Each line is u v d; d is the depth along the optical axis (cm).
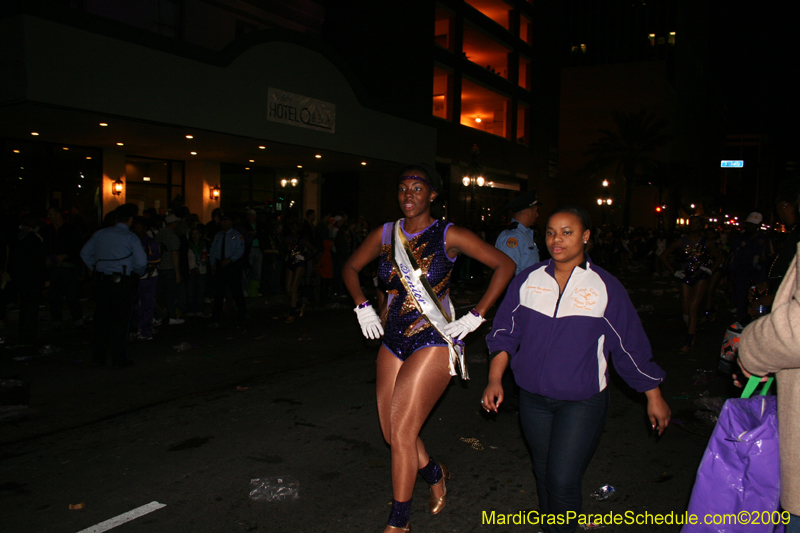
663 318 1176
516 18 3266
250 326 983
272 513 342
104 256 666
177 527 325
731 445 199
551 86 3753
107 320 684
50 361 706
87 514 339
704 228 811
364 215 2286
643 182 5203
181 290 1038
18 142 1414
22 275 783
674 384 652
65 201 1504
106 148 1579
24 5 1005
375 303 1278
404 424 291
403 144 1995
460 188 2861
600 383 262
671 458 437
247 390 599
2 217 950
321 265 1323
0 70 1052
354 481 388
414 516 343
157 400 562
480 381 653
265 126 1471
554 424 266
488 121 3578
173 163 1802
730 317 1200
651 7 5956
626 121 4675
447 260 304
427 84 2544
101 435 468
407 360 300
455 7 2741
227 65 1368
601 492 375
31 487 374
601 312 256
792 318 172
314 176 2250
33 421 499
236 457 426
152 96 1214
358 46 2178
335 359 745
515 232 505
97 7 1489
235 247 993
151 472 398
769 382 207
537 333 266
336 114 1692
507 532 326
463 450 449
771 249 766
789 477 185
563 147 5984
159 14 1648
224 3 1812
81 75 1092
